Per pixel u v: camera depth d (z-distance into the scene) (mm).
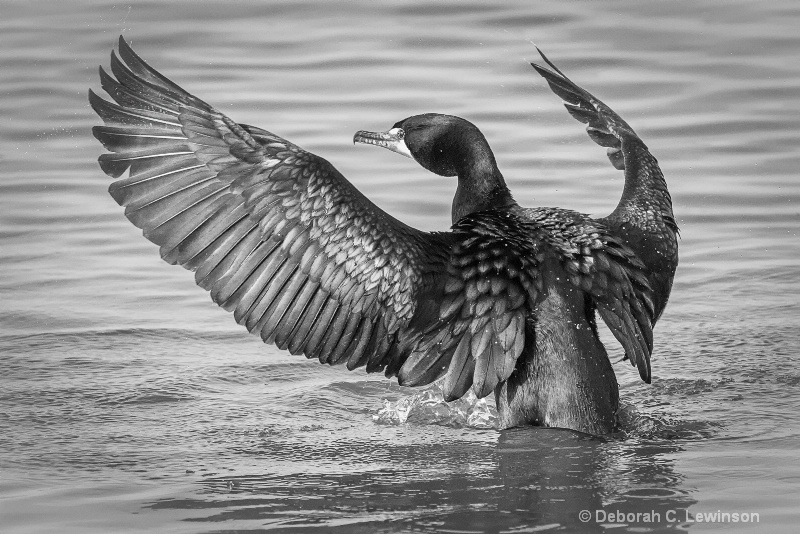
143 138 10164
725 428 10781
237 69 22516
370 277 10125
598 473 9586
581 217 10859
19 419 11070
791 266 16016
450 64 22766
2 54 22797
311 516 8773
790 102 21172
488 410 11375
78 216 17406
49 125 20188
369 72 22406
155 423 11039
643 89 21703
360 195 10289
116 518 8766
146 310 14625
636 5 25578
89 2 25688
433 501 9047
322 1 25766
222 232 10078
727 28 24266
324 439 10625
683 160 19328
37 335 13641
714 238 16938
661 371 12648
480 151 11836
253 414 11352
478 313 10039
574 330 10172
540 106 21016
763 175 18797
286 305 10172
